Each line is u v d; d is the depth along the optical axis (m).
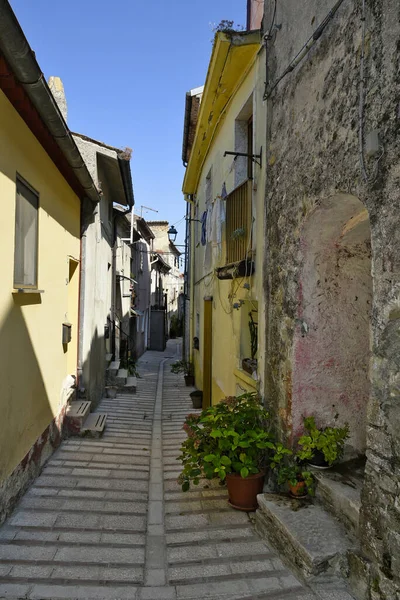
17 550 3.08
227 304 6.68
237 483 3.75
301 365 3.77
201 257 10.62
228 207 6.10
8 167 3.49
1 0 2.42
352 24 2.86
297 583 2.72
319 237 3.67
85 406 6.58
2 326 3.43
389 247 2.41
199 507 3.86
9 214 3.52
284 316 3.96
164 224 31.59
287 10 4.00
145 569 2.90
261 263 4.67
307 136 3.50
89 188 6.38
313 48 3.42
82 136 7.42
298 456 3.62
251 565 2.95
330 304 3.82
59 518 3.59
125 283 14.50
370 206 2.59
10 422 3.64
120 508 3.82
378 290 2.50
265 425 4.32
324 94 3.22
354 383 3.90
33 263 4.42
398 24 2.38
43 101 3.65
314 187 3.35
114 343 12.05
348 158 2.86
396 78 2.38
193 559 3.02
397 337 2.36
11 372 3.66
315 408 3.80
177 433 6.75
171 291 36.75
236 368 5.95
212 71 5.75
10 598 2.56
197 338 11.68
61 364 5.84
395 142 2.37
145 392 10.92
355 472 3.54
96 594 2.63
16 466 3.81
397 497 2.32
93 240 7.69
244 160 5.99
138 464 5.06
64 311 5.94
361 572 2.54
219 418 3.84
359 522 2.64
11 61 3.04
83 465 4.91
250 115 5.91
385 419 2.44
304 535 2.88
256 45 4.96
